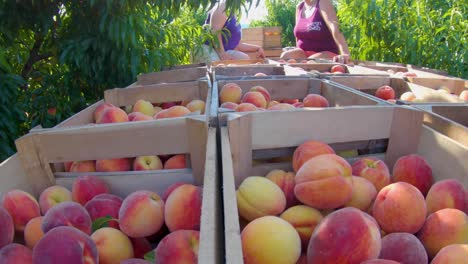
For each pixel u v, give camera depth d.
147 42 4.07
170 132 1.59
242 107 2.00
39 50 4.02
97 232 1.24
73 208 1.26
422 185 1.46
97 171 1.73
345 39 5.36
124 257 1.23
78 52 3.41
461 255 0.95
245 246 0.99
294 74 3.32
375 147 1.79
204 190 0.90
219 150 1.49
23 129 3.65
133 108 2.46
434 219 1.16
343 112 1.64
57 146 1.62
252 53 7.30
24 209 1.40
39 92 3.64
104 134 1.62
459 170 1.45
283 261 0.97
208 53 5.93
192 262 1.00
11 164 1.52
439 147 1.55
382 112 1.69
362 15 5.25
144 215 1.26
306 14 5.80
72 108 3.80
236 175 1.50
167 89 2.70
